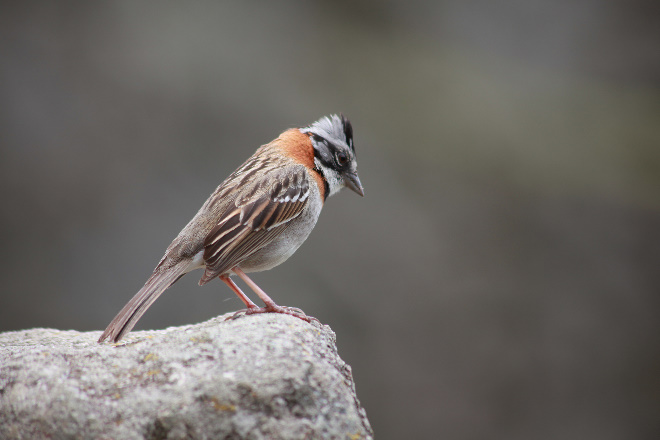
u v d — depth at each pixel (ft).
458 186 52.24
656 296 48.91
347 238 48.08
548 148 55.42
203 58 53.67
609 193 52.26
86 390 15.94
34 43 50.49
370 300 46.11
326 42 59.11
